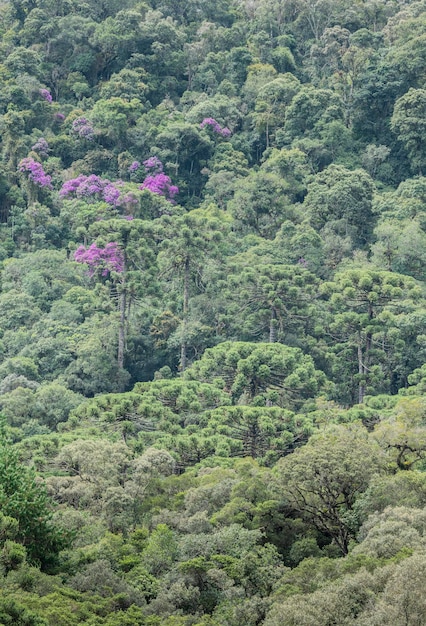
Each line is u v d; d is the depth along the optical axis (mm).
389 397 108438
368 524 58750
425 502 61969
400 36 193375
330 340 128125
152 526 68688
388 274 125312
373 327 120750
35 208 159500
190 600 54750
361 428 79625
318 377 112250
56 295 137000
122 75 191000
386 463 68812
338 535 64188
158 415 96312
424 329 123062
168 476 80062
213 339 126562
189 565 56719
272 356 106250
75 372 122062
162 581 57188
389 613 43188
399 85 183000
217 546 60812
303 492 65812
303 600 46531
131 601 54312
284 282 124625
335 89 189625
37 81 186625
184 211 159125
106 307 132500
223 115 187750
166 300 134375
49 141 179500
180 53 199750
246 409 94188
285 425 93000
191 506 70312
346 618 44562
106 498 72562
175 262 132250
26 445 85875
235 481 71500
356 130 184750
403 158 179000
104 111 179750
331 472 63500
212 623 50750
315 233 146750
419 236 142875
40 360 123250
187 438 89625
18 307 132000
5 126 171750
